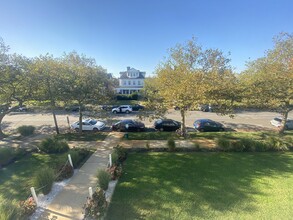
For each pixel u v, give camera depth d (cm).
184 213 677
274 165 1071
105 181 807
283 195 777
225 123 2281
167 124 1928
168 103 1384
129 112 3178
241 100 1558
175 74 1513
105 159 1169
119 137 1634
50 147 1305
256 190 816
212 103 1425
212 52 1725
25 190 836
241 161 1130
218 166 1063
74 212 681
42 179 789
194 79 1358
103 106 2108
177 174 971
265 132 1786
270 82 1469
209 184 870
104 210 664
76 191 815
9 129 2158
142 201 748
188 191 814
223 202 736
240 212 678
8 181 927
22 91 1481
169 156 1219
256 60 1911
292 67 1423
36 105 1753
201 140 1499
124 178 934
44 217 652
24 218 622
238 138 1516
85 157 1199
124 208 706
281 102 1523
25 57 1459
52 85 1521
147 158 1191
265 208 697
